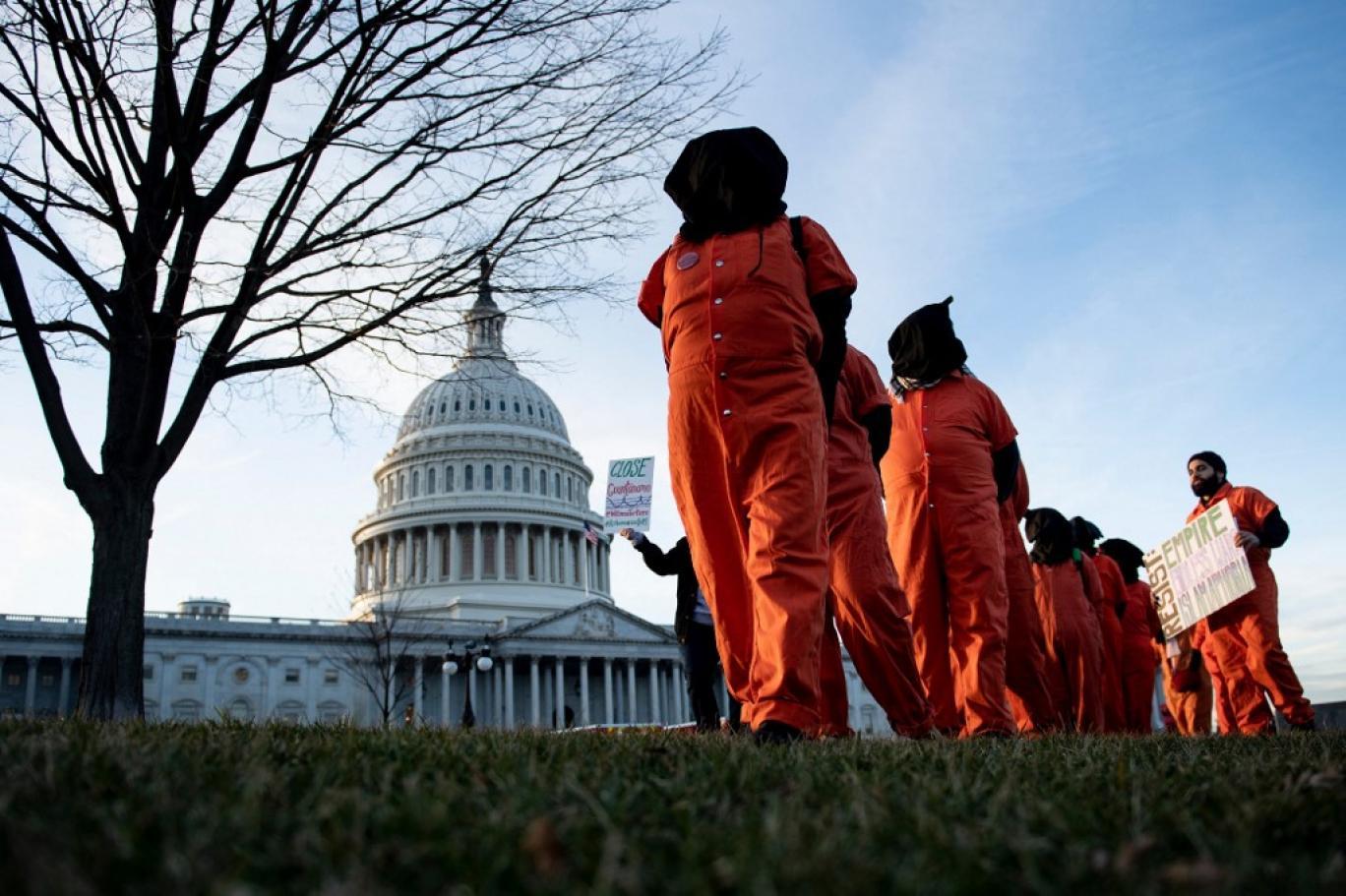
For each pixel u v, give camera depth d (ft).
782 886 5.97
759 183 18.30
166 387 42.75
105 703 39.83
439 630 315.58
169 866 5.86
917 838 7.37
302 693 299.17
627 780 10.03
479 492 372.58
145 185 43.11
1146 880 6.41
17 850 6.08
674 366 18.11
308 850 6.61
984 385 31.09
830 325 18.66
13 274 41.32
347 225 44.96
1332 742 21.07
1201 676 52.19
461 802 8.64
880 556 25.57
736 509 17.53
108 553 41.32
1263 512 40.47
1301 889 6.32
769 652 15.93
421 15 44.24
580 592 375.25
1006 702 27.68
